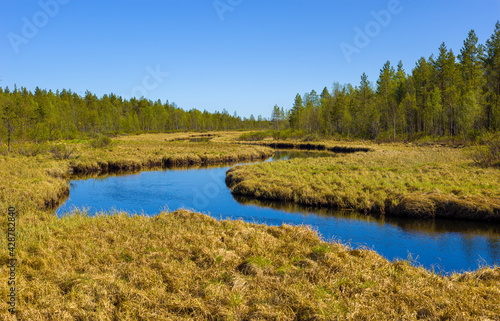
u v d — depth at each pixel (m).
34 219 12.16
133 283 7.10
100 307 6.01
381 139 64.44
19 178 21.02
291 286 6.83
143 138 84.25
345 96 90.06
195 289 6.83
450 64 64.31
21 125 46.38
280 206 18.19
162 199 20.53
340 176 22.66
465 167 24.31
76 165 31.83
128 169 34.31
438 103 60.16
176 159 38.78
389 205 16.19
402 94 74.94
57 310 5.85
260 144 69.75
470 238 12.55
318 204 18.00
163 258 8.53
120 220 12.28
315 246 9.62
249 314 5.90
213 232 10.86
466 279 7.43
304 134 84.44
